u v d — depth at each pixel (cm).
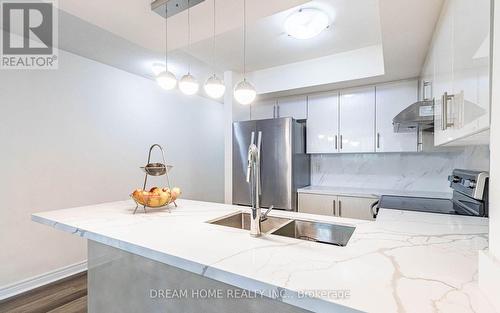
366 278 70
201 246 96
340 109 308
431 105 183
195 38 182
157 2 138
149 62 283
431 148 259
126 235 110
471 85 95
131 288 137
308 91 317
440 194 268
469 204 171
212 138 452
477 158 190
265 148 300
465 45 102
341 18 202
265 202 299
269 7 143
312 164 355
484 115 82
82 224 127
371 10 191
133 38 183
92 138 274
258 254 88
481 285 63
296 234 142
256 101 360
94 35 218
